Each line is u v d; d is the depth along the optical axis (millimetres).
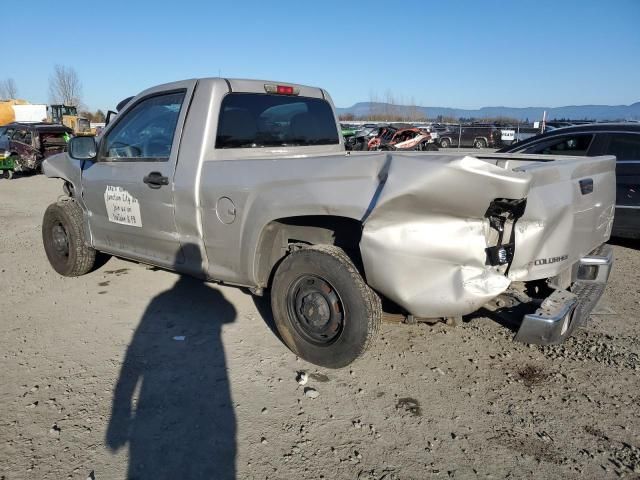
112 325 4148
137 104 4352
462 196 2629
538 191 2877
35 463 2496
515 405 3021
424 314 2881
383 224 2807
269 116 4219
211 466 2496
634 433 2758
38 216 9641
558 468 2494
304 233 3553
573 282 3553
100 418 2877
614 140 6719
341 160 3016
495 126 33156
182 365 3488
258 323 4172
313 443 2674
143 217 4176
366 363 3518
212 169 3645
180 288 5020
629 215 6457
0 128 18469
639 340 3887
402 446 2652
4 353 3648
